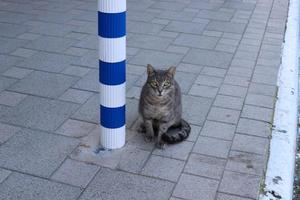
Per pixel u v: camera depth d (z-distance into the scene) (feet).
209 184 9.58
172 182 9.59
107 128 10.09
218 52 14.39
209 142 10.57
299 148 11.70
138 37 15.14
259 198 9.41
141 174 9.72
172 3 18.63
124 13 9.52
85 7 17.65
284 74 13.42
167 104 10.18
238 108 11.71
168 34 15.44
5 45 14.21
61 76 12.72
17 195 9.20
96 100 11.78
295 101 12.38
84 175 9.64
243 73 13.28
